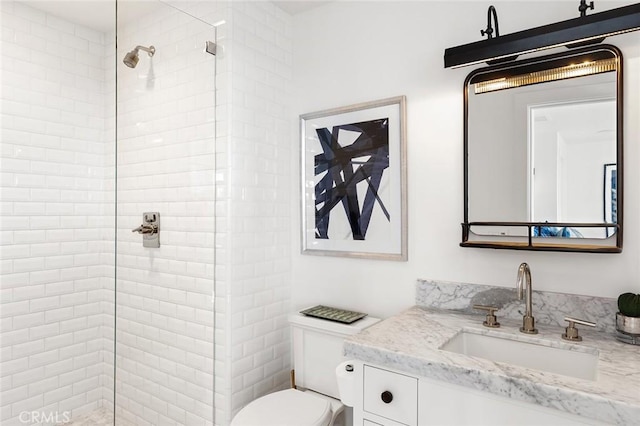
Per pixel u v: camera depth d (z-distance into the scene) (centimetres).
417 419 127
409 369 127
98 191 271
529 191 165
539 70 163
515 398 109
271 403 183
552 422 106
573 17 159
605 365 118
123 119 178
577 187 155
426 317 173
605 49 150
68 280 254
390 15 205
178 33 195
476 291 177
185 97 197
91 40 268
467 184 179
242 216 210
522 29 170
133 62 180
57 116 250
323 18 231
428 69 193
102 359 270
